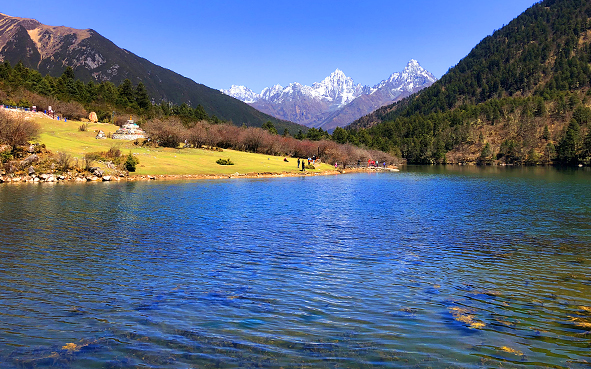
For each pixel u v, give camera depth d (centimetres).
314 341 1124
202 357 1030
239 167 9131
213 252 2125
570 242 2442
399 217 3406
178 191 5156
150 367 981
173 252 2106
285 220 3195
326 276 1728
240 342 1114
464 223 3114
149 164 7975
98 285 1566
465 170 13725
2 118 6269
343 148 14538
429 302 1429
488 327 1223
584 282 1667
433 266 1903
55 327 1192
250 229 2797
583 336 1164
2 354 1031
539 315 1318
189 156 9550
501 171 12794
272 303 1404
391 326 1225
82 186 5450
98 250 2116
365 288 1576
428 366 995
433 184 7225
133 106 19738
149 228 2748
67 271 1741
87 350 1059
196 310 1334
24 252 2038
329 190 5884
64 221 2919
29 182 5781
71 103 14650
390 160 17700
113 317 1269
